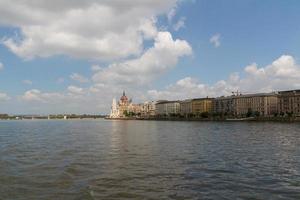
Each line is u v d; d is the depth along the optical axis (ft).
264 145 218.18
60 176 105.40
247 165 130.00
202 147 206.08
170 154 167.12
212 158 151.02
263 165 130.11
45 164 131.54
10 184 94.02
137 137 312.09
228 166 127.44
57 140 274.16
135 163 134.51
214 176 107.04
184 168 122.42
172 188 90.17
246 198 80.74
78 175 107.34
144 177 104.78
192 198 80.53
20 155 163.53
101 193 84.23
